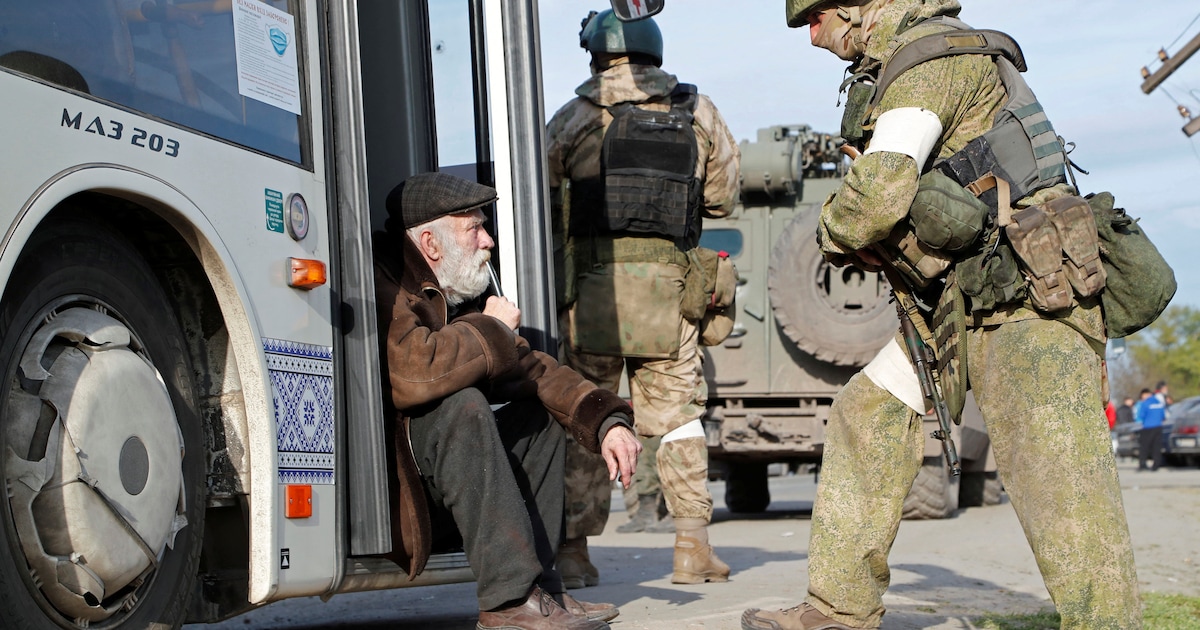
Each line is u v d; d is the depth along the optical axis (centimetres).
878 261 359
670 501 592
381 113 463
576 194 574
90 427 274
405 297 389
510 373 397
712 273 586
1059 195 336
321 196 363
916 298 356
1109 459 322
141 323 303
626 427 395
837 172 1235
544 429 406
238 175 326
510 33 464
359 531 360
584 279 575
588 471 570
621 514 1425
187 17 318
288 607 567
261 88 344
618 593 549
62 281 278
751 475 1290
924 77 335
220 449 327
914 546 808
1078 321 330
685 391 589
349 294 368
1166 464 3069
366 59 465
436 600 578
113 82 289
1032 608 523
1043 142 337
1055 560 319
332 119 373
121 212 306
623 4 467
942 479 1030
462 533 364
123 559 282
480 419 366
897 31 351
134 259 304
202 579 339
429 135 467
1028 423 326
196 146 311
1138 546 791
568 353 582
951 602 542
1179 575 680
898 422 368
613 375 583
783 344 1143
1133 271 328
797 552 789
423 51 470
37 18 269
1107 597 314
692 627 440
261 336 327
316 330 353
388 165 462
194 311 329
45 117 264
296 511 335
